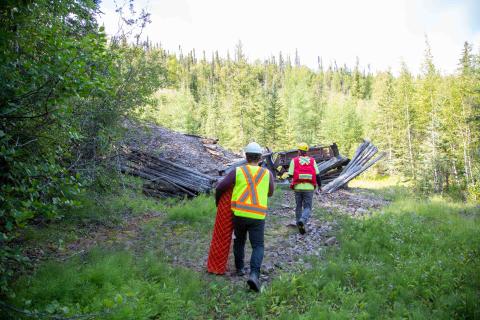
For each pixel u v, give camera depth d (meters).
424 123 34.34
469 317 3.77
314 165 6.94
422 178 23.31
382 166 38.16
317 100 61.94
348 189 13.38
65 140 4.40
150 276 4.40
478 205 12.17
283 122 44.16
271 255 5.69
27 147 3.56
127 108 7.80
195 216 7.24
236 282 4.64
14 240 5.03
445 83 34.91
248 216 4.45
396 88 41.50
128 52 7.76
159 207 8.20
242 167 4.68
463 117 26.98
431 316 3.65
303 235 6.75
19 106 2.96
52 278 3.74
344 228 6.93
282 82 108.88
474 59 28.72
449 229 7.45
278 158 13.38
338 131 45.78
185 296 3.98
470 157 27.00
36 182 3.10
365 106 64.12
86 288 3.60
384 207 10.04
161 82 8.34
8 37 2.95
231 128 44.09
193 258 5.41
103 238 5.90
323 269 4.77
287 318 3.60
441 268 4.91
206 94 77.56
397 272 4.73
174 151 12.88
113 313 3.08
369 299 3.99
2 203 2.83
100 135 6.73
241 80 48.72
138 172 9.59
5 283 3.05
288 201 9.81
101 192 7.55
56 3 3.93
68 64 3.05
